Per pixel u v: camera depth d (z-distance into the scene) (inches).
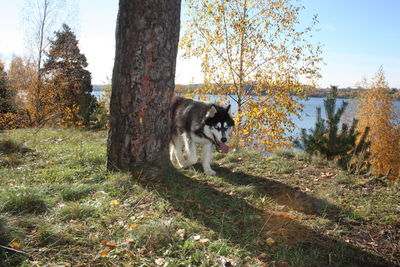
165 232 122.6
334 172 233.5
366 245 133.0
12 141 269.3
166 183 182.5
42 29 841.5
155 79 186.1
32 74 977.5
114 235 125.4
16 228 116.5
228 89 644.7
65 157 235.3
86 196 164.7
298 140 293.9
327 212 163.3
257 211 159.2
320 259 120.4
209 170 221.3
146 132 191.3
